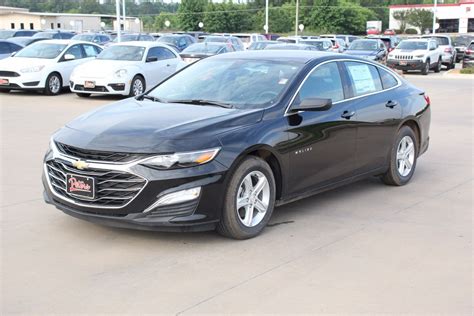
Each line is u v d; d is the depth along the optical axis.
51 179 5.40
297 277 4.57
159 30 98.06
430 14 77.44
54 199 5.34
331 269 4.73
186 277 4.53
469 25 71.38
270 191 5.54
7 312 3.95
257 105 5.76
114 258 4.88
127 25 78.38
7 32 33.47
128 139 5.01
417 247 5.27
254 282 4.46
